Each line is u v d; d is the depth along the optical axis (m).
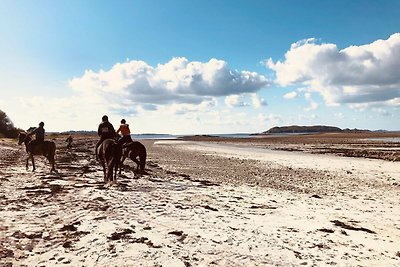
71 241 7.32
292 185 17.97
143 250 6.86
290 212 11.34
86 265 6.16
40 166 21.75
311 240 8.25
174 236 7.90
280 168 26.02
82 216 9.27
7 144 46.12
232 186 16.86
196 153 43.09
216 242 7.63
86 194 12.26
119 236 7.62
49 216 9.31
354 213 11.66
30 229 8.12
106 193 12.51
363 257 7.21
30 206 10.42
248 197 13.90
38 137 18.36
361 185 18.33
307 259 6.91
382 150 46.62
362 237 8.77
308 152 45.00
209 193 14.28
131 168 21.56
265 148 57.22
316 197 14.55
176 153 42.25
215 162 30.33
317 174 22.72
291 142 82.38
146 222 8.94
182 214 10.02
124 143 16.97
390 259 7.17
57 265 6.15
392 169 25.84
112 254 6.62
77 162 24.95
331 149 50.91
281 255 7.05
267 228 9.12
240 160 32.84
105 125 15.62
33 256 6.55
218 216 10.08
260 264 6.51
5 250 6.69
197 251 7.02
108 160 14.30
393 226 10.12
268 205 12.37
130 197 12.09
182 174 20.58
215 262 6.49
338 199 14.24
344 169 25.72
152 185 15.34
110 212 9.74
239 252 7.09
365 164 29.41
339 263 6.77
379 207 12.79
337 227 9.62
